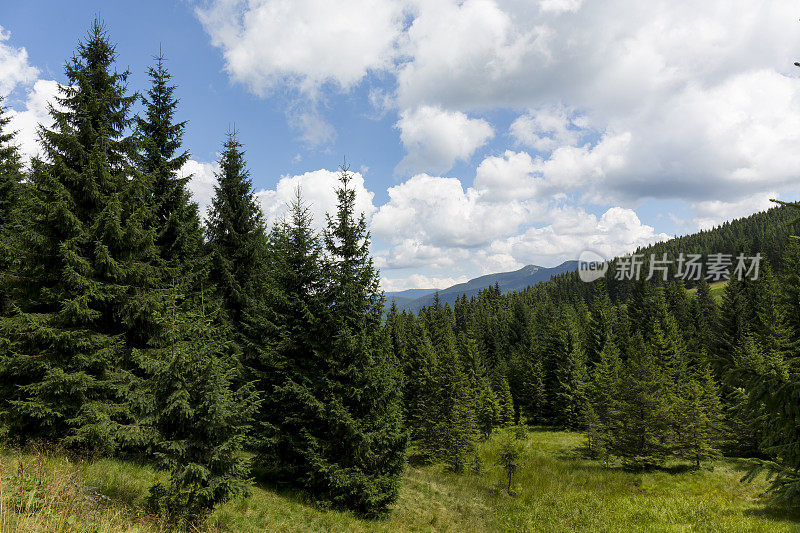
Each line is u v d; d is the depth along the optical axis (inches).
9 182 608.7
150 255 547.5
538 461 1175.6
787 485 175.5
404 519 573.9
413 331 2379.4
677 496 772.6
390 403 581.0
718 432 1065.5
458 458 1080.2
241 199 781.9
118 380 474.9
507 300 5019.7
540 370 1980.8
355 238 604.1
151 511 327.0
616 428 1203.9
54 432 428.1
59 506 270.4
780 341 1068.5
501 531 625.6
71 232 454.6
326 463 533.0
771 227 5629.9
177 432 343.3
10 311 503.2
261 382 618.8
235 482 346.6
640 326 2276.1
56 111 483.5
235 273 753.6
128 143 532.4
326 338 579.5
